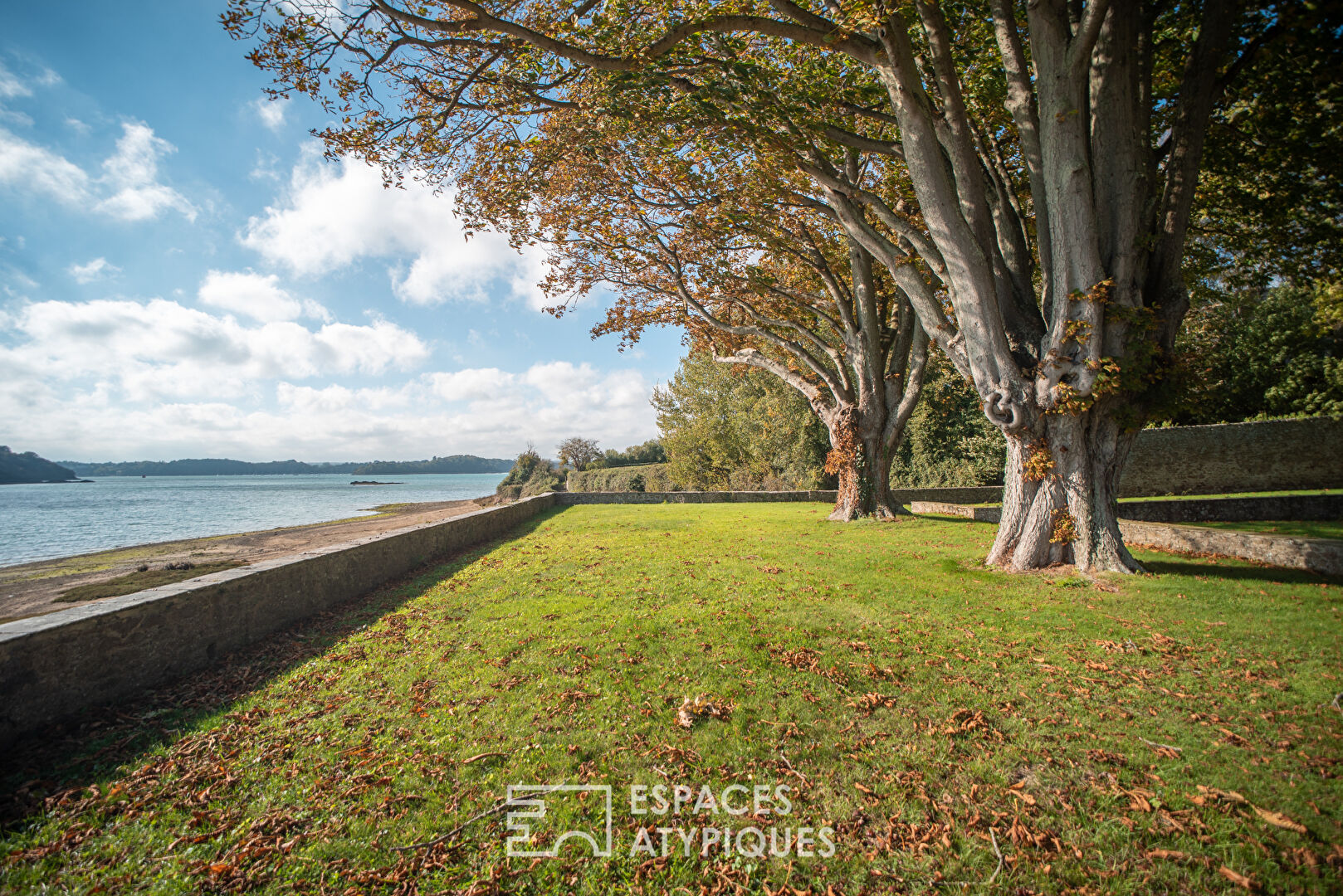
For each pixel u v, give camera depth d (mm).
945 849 2857
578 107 10055
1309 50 7227
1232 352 24547
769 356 22922
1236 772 3404
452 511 37812
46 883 2637
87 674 4379
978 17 10391
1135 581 7965
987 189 10797
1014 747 3773
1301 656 5125
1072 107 7938
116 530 29766
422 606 7645
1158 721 4055
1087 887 2604
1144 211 8453
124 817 3125
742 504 25766
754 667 5156
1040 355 9195
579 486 65812
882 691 4645
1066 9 8195
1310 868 2637
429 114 9867
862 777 3467
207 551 17469
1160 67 10969
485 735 4004
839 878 2707
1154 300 8562
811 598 7648
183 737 4000
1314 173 10344
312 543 19250
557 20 9086
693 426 40125
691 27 7918
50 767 3600
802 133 10281
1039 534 9008
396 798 3291
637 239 16547
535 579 9203
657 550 12047
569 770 3576
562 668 5211
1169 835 2904
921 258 15891
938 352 27406
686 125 10062
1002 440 25891
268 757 3730
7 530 29984
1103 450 8742
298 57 8461
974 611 6926
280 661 5578
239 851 2857
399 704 4543
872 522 16516
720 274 16703
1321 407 22062
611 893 2629
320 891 2617
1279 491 21094
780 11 8148
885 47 8125
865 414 17562
